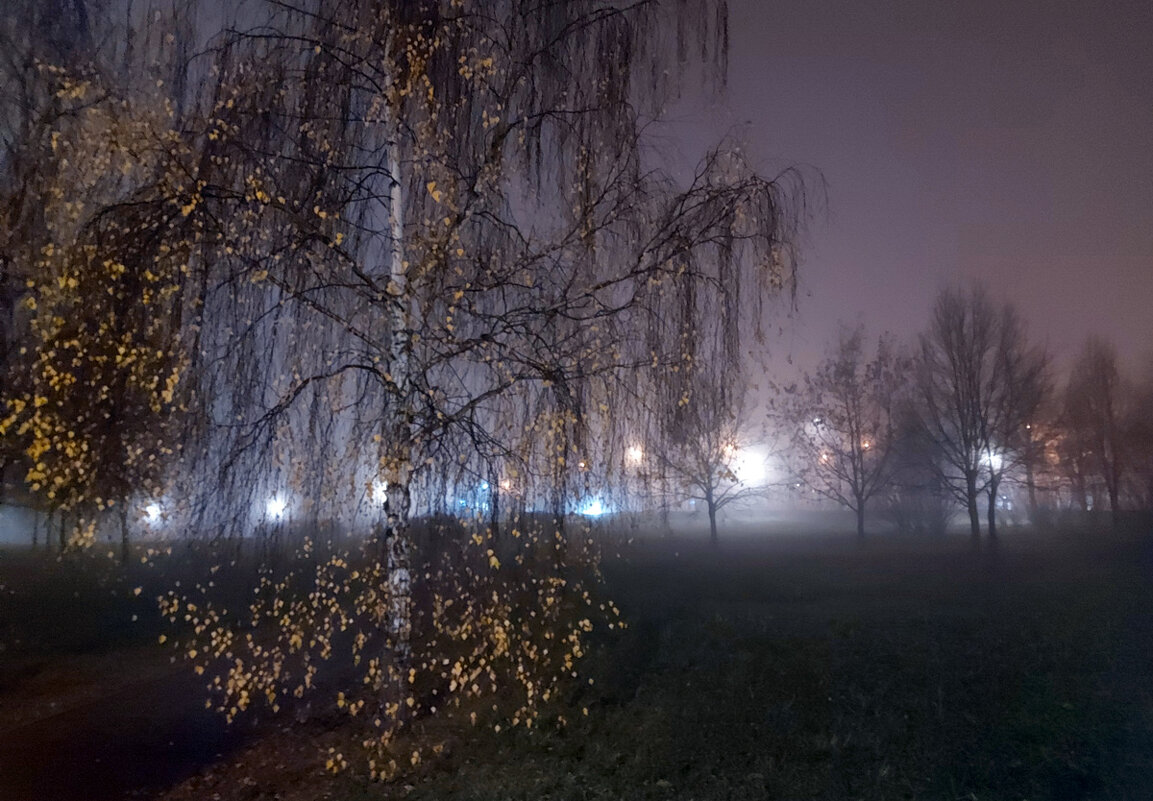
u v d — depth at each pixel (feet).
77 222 26.86
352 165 26.78
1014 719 26.86
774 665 35.09
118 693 37.19
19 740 30.42
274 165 25.62
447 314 25.98
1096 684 30.83
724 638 40.91
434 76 26.05
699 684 32.22
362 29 26.30
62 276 24.09
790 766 23.66
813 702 29.63
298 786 24.13
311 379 24.91
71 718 33.27
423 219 26.53
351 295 26.55
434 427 24.06
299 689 26.58
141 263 23.15
